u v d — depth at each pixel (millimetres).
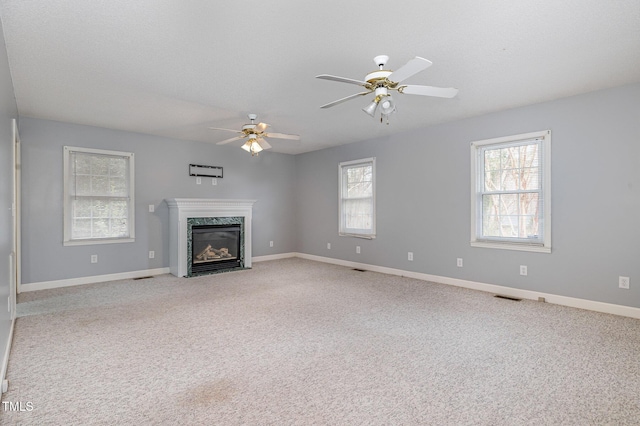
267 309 3914
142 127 5324
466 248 4879
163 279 5508
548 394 2137
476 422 1864
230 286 5039
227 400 2084
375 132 5703
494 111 4480
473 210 4773
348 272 6070
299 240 7871
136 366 2527
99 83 3471
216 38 2584
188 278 5582
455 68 3133
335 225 6949
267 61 2980
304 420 1888
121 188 5547
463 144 4883
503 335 3102
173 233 5891
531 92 3773
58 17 2275
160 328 3309
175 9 2195
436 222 5223
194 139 6219
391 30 2471
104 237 5383
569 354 2701
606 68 3146
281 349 2824
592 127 3770
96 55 2852
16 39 2562
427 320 3518
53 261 4902
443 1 2125
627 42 2648
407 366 2518
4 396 2119
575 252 3910
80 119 4824
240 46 2709
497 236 4605
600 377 2342
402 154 5672
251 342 2971
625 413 1939
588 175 3805
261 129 4473
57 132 4918
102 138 5312
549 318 3543
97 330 3252
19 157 4582
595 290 3785
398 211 5754
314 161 7426
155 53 2826
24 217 4668
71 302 4195
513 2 2133
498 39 2605
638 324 3344
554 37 2574
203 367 2512
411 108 4340
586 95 3803
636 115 3510
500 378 2336
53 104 4133
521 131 4293
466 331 3205
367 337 3076
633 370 2434
